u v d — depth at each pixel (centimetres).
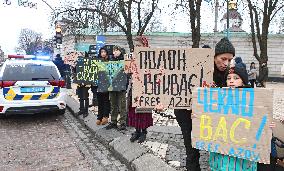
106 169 505
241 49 3130
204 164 476
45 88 862
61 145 643
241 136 302
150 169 456
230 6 1600
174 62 366
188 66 365
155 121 817
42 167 515
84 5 1781
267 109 289
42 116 961
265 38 1516
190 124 379
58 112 953
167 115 872
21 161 545
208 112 320
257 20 1551
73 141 675
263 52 1527
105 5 1705
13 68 855
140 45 495
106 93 743
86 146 636
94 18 1873
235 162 311
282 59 3131
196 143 330
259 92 291
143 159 497
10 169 506
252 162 303
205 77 364
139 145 564
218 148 316
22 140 681
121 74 679
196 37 1353
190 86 367
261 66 1531
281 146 374
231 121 307
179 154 527
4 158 561
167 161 493
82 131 769
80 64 859
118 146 581
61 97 884
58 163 534
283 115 914
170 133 671
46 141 674
